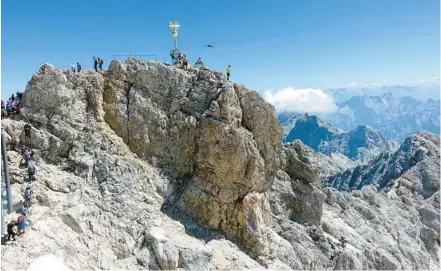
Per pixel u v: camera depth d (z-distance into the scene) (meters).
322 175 69.56
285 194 56.97
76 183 43.75
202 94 51.53
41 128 46.66
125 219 43.50
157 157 50.34
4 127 44.66
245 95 52.28
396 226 73.38
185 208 48.62
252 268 44.72
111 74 51.00
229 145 48.34
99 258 39.06
